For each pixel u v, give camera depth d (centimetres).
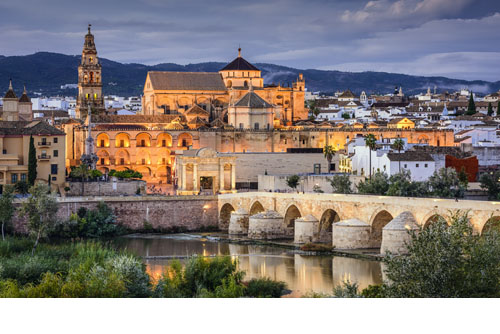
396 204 16400
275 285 13088
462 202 14438
